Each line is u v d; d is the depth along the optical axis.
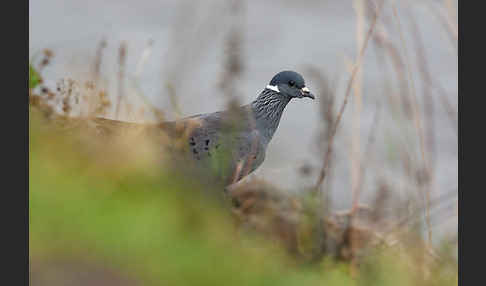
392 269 11.84
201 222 10.37
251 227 12.98
